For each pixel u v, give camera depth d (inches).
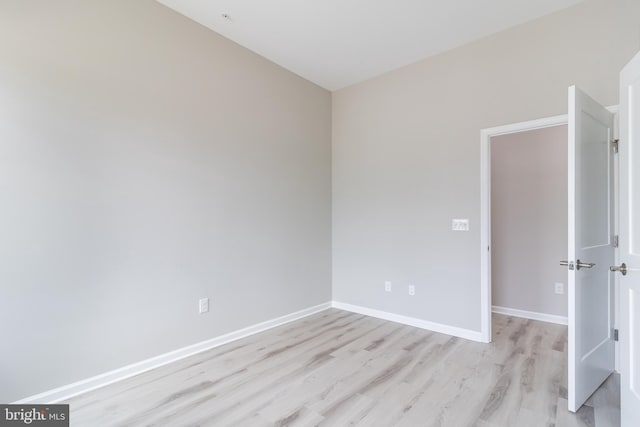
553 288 141.8
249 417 75.2
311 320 147.2
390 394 84.6
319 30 116.5
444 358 105.9
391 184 146.6
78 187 86.0
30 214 78.7
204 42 114.3
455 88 127.7
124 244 94.3
